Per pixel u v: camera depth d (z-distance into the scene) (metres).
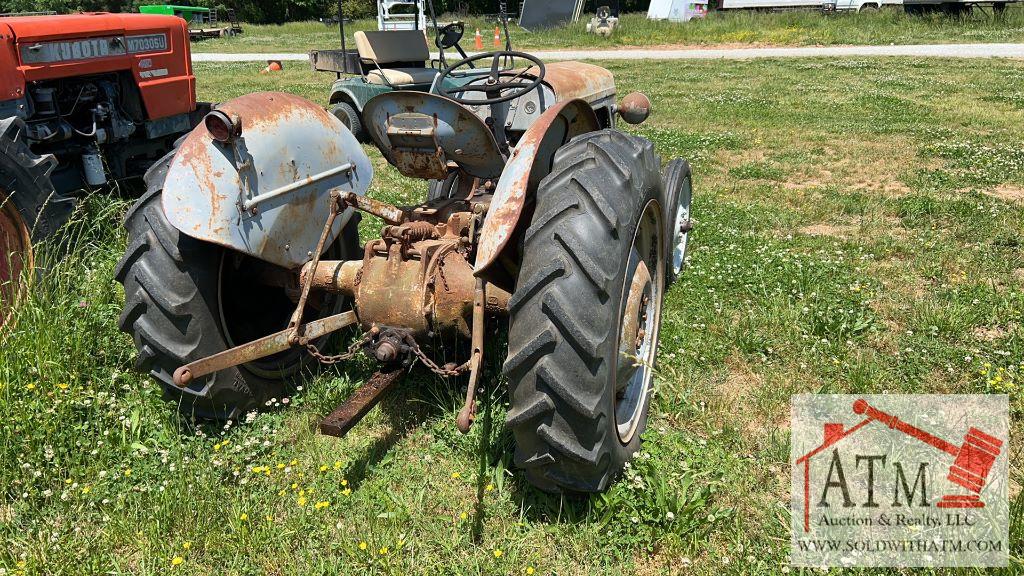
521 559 2.70
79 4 37.00
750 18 31.27
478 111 4.33
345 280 3.27
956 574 2.50
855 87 15.23
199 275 3.07
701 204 6.75
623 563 2.69
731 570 2.60
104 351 3.93
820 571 2.57
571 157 2.84
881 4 31.89
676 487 2.95
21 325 3.81
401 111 3.37
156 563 2.69
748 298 4.70
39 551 2.67
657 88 15.83
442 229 3.43
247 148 3.12
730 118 11.77
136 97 5.73
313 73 19.62
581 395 2.52
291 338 2.96
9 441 3.19
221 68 21.61
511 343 2.58
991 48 22.27
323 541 2.80
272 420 3.47
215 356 2.75
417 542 2.78
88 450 3.26
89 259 4.67
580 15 34.66
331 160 3.55
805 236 5.87
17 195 4.26
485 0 45.44
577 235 2.55
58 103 5.21
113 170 5.92
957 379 3.71
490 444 3.27
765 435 3.36
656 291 3.70
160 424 3.44
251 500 2.96
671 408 3.54
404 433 3.43
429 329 3.13
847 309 4.44
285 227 3.29
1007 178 7.50
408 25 10.81
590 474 2.71
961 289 4.71
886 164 8.50
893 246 5.53
